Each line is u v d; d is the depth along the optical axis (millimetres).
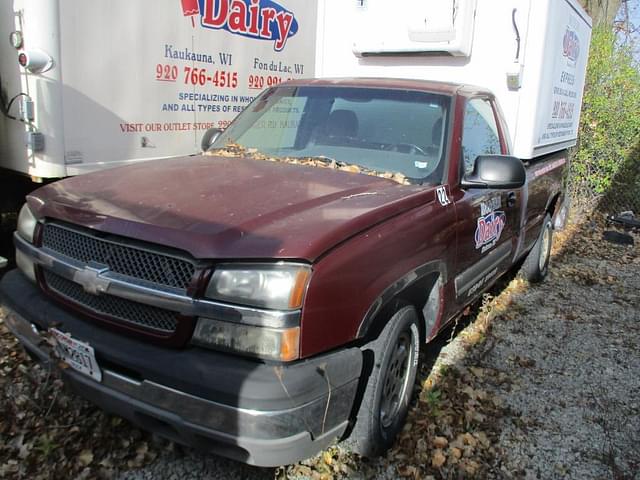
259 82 6824
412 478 3010
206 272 2303
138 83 5336
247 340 2254
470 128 4051
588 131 9938
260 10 6594
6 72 4668
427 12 5301
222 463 3010
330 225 2512
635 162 10109
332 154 3766
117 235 2518
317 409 2350
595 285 6609
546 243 6504
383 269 2697
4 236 5176
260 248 2299
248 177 3207
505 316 5355
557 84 6207
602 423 3693
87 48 4805
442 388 3844
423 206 3170
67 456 2969
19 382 3523
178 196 2805
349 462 3049
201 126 6145
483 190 3986
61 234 2766
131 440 3111
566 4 6020
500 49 5266
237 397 2195
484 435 3410
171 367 2295
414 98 3984
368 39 5727
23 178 5164
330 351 2459
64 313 2684
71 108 4750
